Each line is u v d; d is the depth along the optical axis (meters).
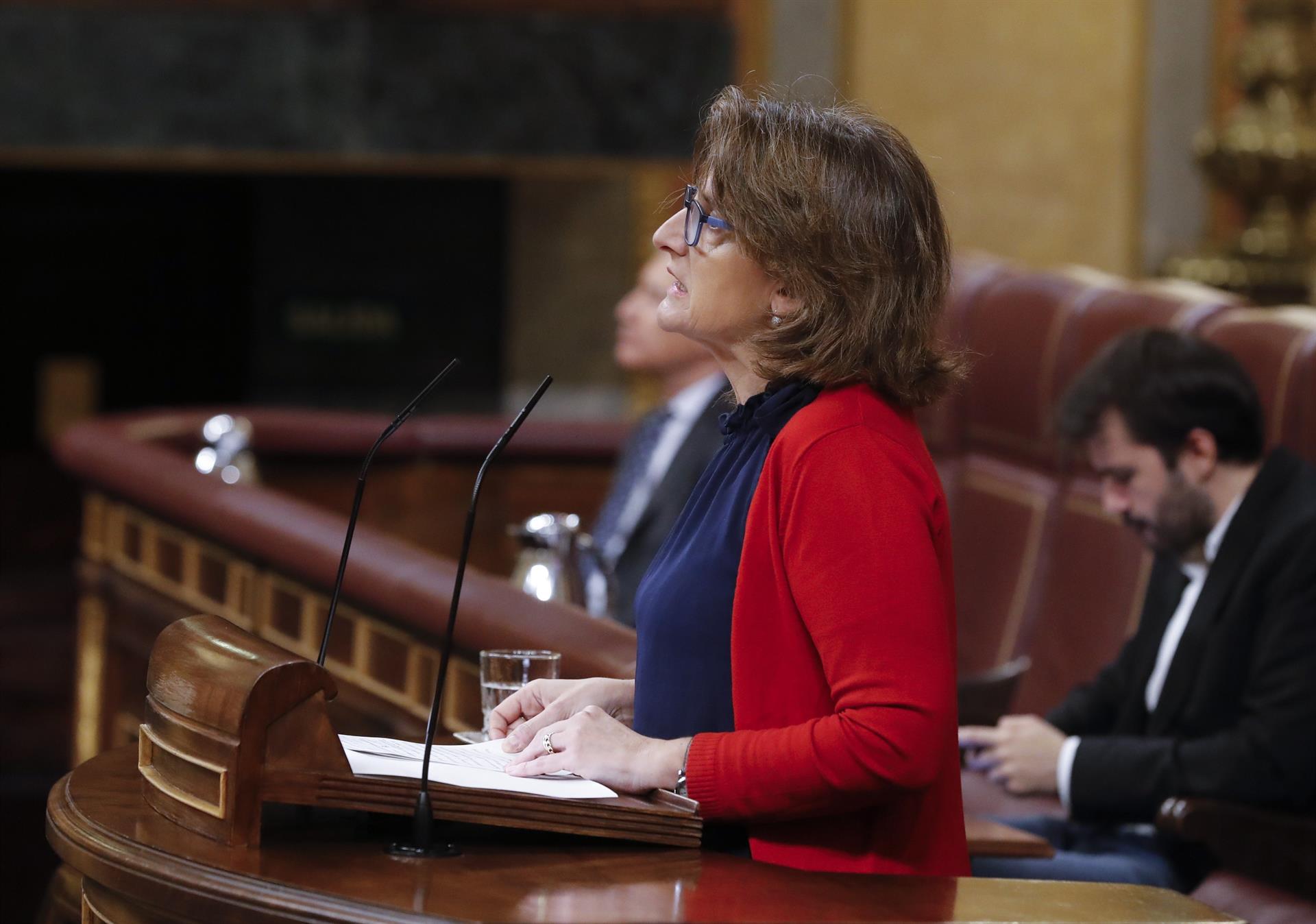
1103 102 34.88
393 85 28.52
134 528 17.56
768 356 6.38
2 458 40.91
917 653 5.81
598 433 23.11
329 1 28.39
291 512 13.54
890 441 6.09
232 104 28.44
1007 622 15.62
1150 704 11.51
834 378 6.28
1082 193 35.00
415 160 28.62
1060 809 11.72
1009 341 16.39
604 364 36.81
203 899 5.29
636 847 5.99
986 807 11.71
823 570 5.90
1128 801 10.62
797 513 6.00
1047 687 14.84
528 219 37.03
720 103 6.70
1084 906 5.50
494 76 28.52
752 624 6.20
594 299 36.78
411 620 10.53
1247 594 10.60
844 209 6.31
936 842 6.25
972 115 34.84
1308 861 10.05
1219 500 10.91
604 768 6.19
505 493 23.03
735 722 6.25
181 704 5.90
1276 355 12.68
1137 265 34.97
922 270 6.41
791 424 6.20
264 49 28.39
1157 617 11.58
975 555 16.38
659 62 28.56
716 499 6.55
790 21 34.47
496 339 37.59
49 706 25.73
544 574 11.43
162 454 17.17
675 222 6.78
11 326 40.69
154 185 40.25
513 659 7.74
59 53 28.22
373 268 37.62
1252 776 10.18
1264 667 10.37
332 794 5.64
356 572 11.37
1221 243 26.45
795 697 6.13
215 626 6.23
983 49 34.75
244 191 40.25
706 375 16.16
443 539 22.80
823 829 6.18
